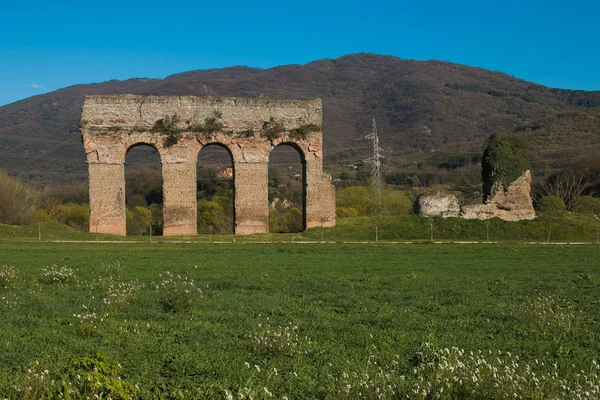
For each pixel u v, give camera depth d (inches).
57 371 439.5
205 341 543.2
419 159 5393.7
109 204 1907.0
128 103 1929.1
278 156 6131.9
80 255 1331.2
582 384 418.3
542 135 4990.2
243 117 1979.6
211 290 856.3
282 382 436.1
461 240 1850.4
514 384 381.1
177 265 1161.4
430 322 639.1
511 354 503.2
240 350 514.9
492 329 610.9
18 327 588.4
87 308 684.1
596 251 1535.4
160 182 4197.8
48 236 1806.1
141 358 485.4
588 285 937.5
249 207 1974.7
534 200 3373.5
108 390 390.9
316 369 467.2
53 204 3184.1
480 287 909.8
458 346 531.5
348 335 570.6
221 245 1658.5
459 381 389.4
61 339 536.7
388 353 501.0
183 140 1945.1
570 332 602.2
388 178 4800.7
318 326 610.5
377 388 381.4
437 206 2026.3
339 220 2059.5
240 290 861.2
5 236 1803.6
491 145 2075.5
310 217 1991.9
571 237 1889.8
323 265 1187.9
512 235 1903.3
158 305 722.2
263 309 701.3
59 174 5044.3
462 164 4995.1
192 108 1957.4
